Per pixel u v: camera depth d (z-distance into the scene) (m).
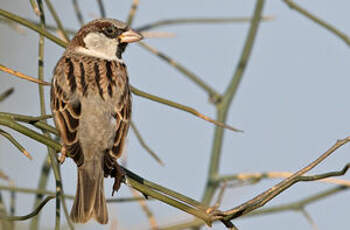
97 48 11.97
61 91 10.67
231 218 8.80
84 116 10.32
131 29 12.14
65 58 11.63
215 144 12.09
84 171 9.81
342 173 8.57
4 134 8.97
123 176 9.10
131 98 11.19
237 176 11.70
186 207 8.84
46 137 9.28
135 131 10.82
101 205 9.45
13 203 10.72
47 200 8.99
